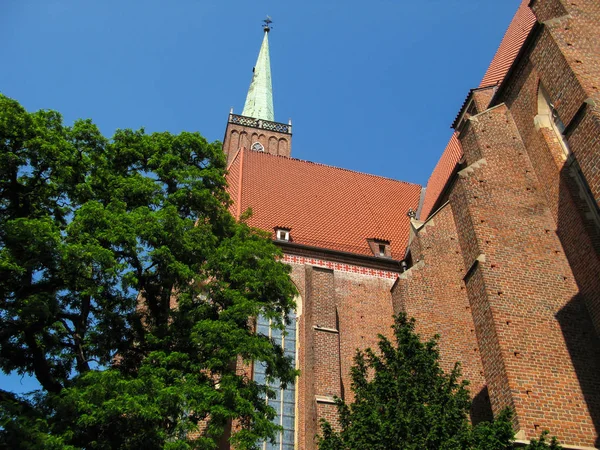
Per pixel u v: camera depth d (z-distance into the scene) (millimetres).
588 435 16797
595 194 16312
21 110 19766
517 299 19250
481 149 23453
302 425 25750
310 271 30188
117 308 19906
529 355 18047
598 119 16562
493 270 19859
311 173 42188
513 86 24656
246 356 18688
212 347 18562
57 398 16109
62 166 19750
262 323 28688
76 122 22109
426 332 25125
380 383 16750
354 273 32875
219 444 22594
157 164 22594
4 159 18953
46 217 18609
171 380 17766
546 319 18922
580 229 19984
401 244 36375
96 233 18781
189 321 19500
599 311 18688
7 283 18344
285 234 33812
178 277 19797
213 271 20906
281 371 20406
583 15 19656
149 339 18750
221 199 22953
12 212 19719
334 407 25062
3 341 18469
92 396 15930
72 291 19562
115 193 20719
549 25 19406
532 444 14609
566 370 17891
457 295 26656
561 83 18500
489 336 18750
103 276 18859
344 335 29828
